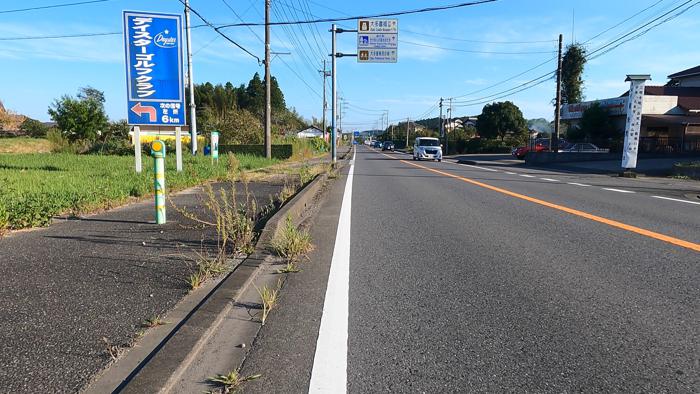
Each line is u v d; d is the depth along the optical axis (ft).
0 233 19.54
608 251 19.34
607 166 86.07
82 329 10.38
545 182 53.72
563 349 10.42
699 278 15.61
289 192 34.06
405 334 11.16
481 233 23.18
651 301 13.42
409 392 8.64
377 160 119.75
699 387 8.88
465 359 9.94
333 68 73.20
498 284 14.96
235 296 12.76
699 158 100.01
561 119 146.82
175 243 18.67
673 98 116.98
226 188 40.75
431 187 46.75
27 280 13.65
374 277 15.69
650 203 35.24
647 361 9.88
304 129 373.40
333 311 12.54
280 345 10.48
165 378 8.33
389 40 68.18
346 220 27.07
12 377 8.34
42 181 34.06
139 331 10.37
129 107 41.75
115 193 29.60
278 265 16.80
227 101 284.82
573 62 153.48
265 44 88.28
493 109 212.02
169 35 41.75
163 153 22.65
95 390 8.02
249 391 8.59
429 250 19.57
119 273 14.51
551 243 20.88
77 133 110.11
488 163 107.24
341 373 9.29
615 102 121.80
